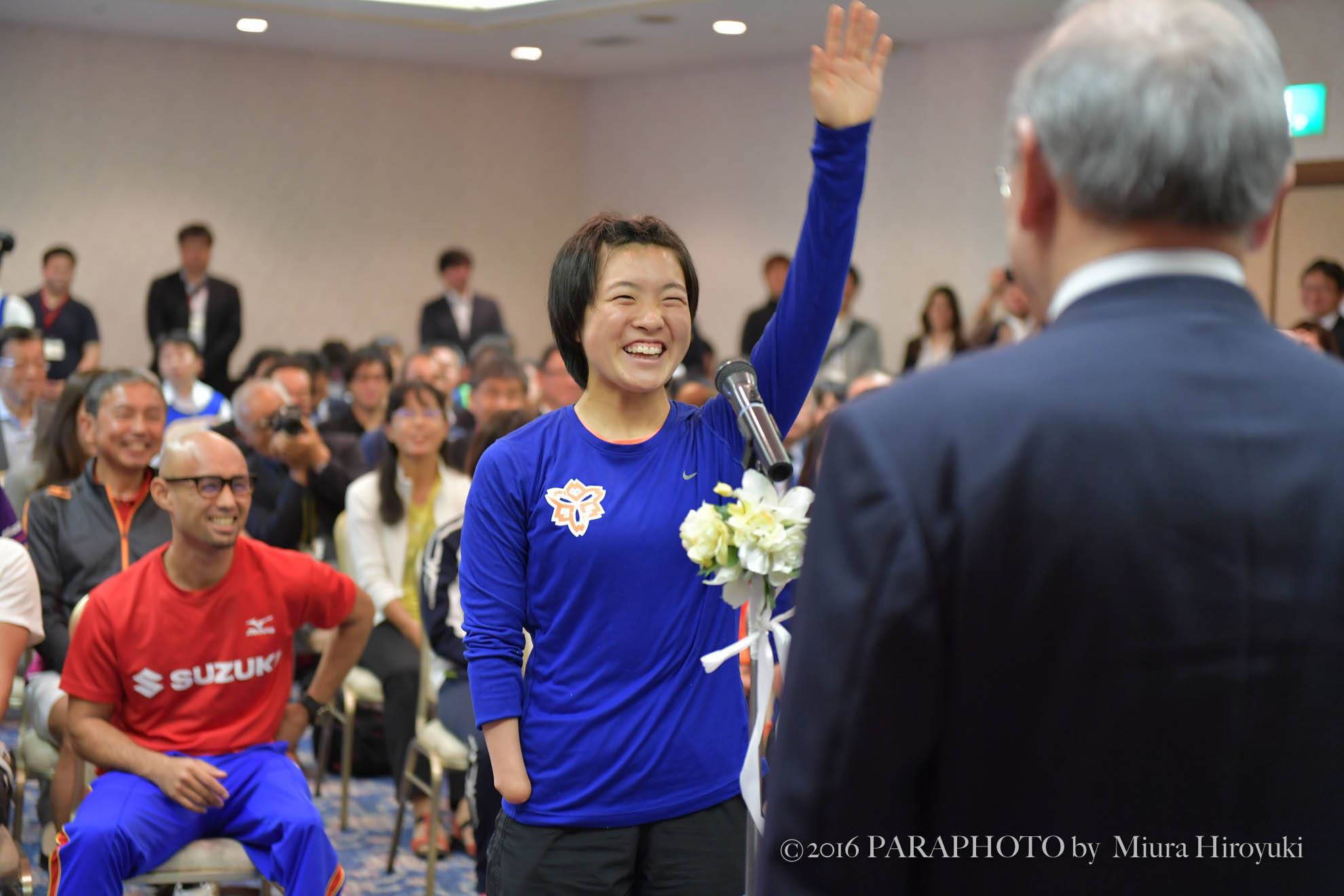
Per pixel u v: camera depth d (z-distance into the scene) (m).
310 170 10.21
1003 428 0.80
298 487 4.07
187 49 9.70
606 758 1.67
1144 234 0.83
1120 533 0.78
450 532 3.36
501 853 1.73
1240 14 0.83
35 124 9.30
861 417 0.84
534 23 8.66
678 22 8.49
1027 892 0.81
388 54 10.03
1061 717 0.79
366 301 10.50
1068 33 0.85
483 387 4.88
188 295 8.80
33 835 3.53
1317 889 0.79
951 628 0.79
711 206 10.29
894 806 0.81
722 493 1.54
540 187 11.01
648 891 1.71
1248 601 0.77
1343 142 6.96
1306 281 6.67
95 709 2.62
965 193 8.75
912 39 8.74
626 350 1.69
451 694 3.31
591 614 1.68
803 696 0.83
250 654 2.71
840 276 1.76
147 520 3.23
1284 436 0.79
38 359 5.04
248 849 2.60
